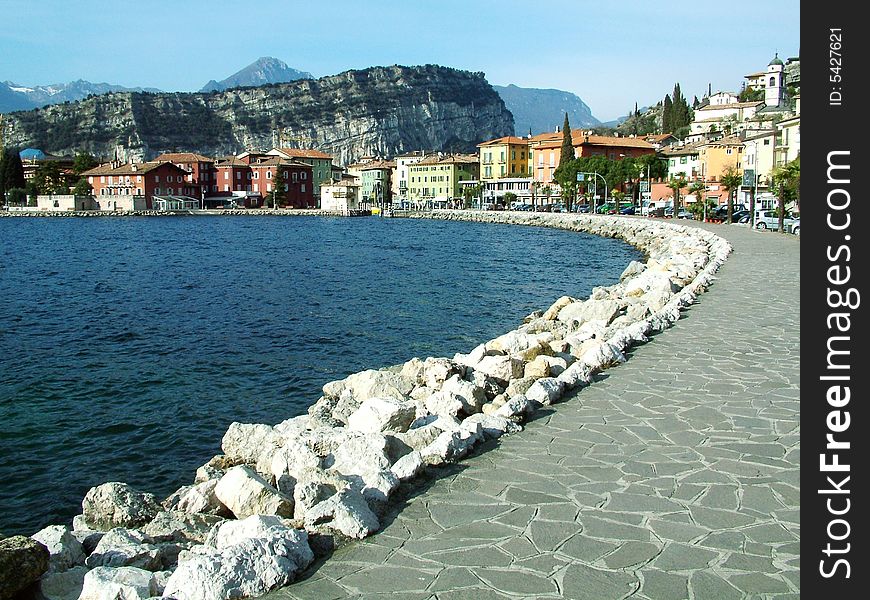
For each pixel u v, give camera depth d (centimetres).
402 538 619
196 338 2475
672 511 659
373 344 2359
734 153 11188
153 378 1941
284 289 3806
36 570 584
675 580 542
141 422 1571
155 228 11156
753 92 17162
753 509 661
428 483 738
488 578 549
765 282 2434
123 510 880
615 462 783
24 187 17700
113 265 5291
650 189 12106
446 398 1054
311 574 564
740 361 1252
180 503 852
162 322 2798
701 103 19875
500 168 17000
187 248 7038
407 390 1322
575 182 12412
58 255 6212
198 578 531
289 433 1038
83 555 688
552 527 632
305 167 18688
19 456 1374
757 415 943
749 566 562
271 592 539
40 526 1102
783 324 1619
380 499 686
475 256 5884
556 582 541
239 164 18325
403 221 13625
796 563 566
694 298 2020
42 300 3438
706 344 1398
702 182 10738
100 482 1262
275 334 2533
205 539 738
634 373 1177
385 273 4603
